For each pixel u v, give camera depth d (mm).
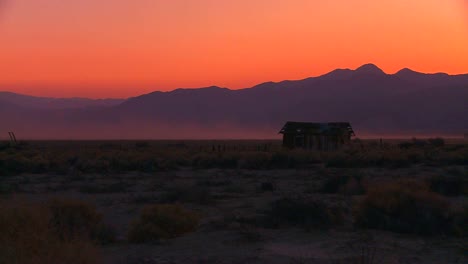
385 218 22219
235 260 16938
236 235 20672
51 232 15328
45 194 40156
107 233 20875
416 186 24344
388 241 19844
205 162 72500
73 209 20531
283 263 16562
